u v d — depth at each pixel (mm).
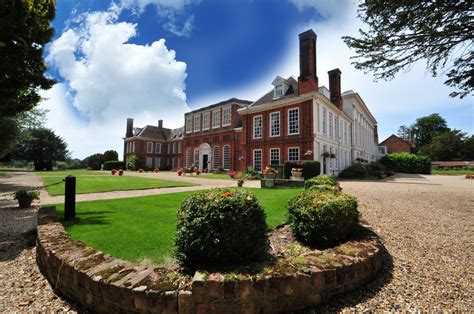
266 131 22531
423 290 2621
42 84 8195
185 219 2658
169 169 48469
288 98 20719
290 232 4359
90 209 6566
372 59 6062
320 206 3656
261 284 2166
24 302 2582
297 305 2273
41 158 47125
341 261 2629
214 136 31594
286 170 17062
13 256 3900
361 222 4410
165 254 3229
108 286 2211
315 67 20578
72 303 2547
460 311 2227
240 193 2904
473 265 3244
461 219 5562
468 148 50188
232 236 2518
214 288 2072
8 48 6766
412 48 5578
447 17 4789
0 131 14609
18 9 6543
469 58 5402
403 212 6238
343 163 26125
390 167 35969
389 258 3496
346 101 29734
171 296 2051
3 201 9039
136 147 46062
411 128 66625
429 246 3951
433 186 13766
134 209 6570
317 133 19469
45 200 8852
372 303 2377
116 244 3656
